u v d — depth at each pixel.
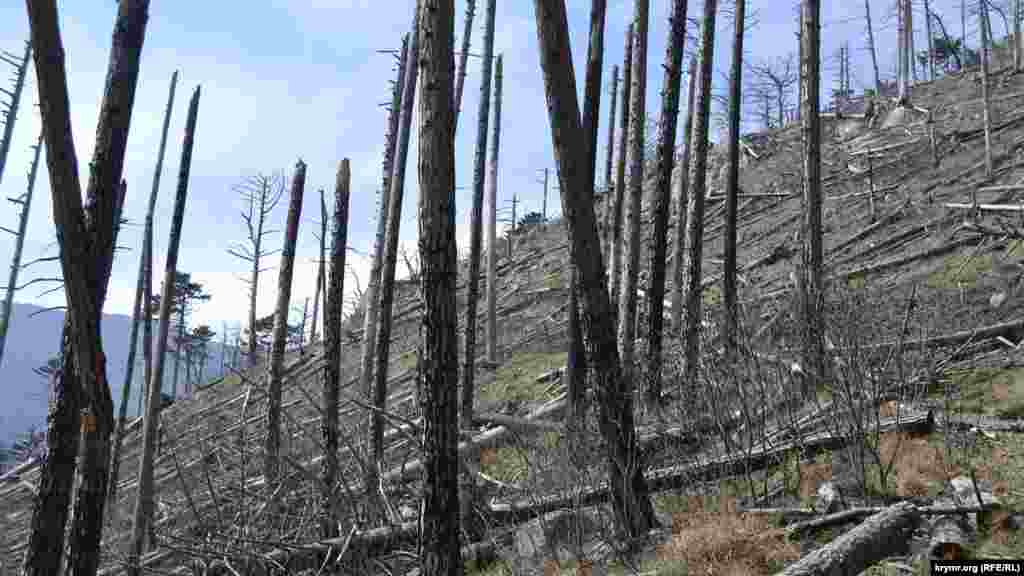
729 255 12.07
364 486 8.50
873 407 7.00
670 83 11.52
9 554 17.12
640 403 10.98
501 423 12.95
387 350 12.02
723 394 7.92
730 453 7.61
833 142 32.56
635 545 6.52
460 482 8.68
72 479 6.14
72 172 5.25
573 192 7.11
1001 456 6.44
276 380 12.18
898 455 6.92
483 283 29.97
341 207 11.42
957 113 28.53
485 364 19.05
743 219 26.23
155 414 11.24
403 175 12.84
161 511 11.32
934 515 5.79
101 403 5.59
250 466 10.12
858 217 20.86
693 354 10.63
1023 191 17.03
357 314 33.25
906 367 8.59
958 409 7.71
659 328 11.39
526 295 25.95
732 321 9.41
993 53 39.12
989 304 10.94
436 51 6.21
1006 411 7.36
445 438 5.98
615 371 7.06
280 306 12.92
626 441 6.89
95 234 5.93
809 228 10.62
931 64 40.25
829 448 7.33
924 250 15.14
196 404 26.78
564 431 8.27
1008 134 22.75
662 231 11.58
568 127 7.12
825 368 8.12
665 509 7.26
